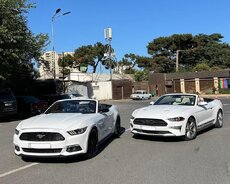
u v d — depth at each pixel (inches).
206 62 3695.9
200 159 342.0
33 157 358.6
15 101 864.3
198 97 507.2
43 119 357.4
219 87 2721.5
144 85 2930.6
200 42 3737.7
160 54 3772.1
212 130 544.4
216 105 563.5
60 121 344.8
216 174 285.7
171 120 434.3
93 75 2792.8
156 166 316.2
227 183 260.5
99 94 2316.7
